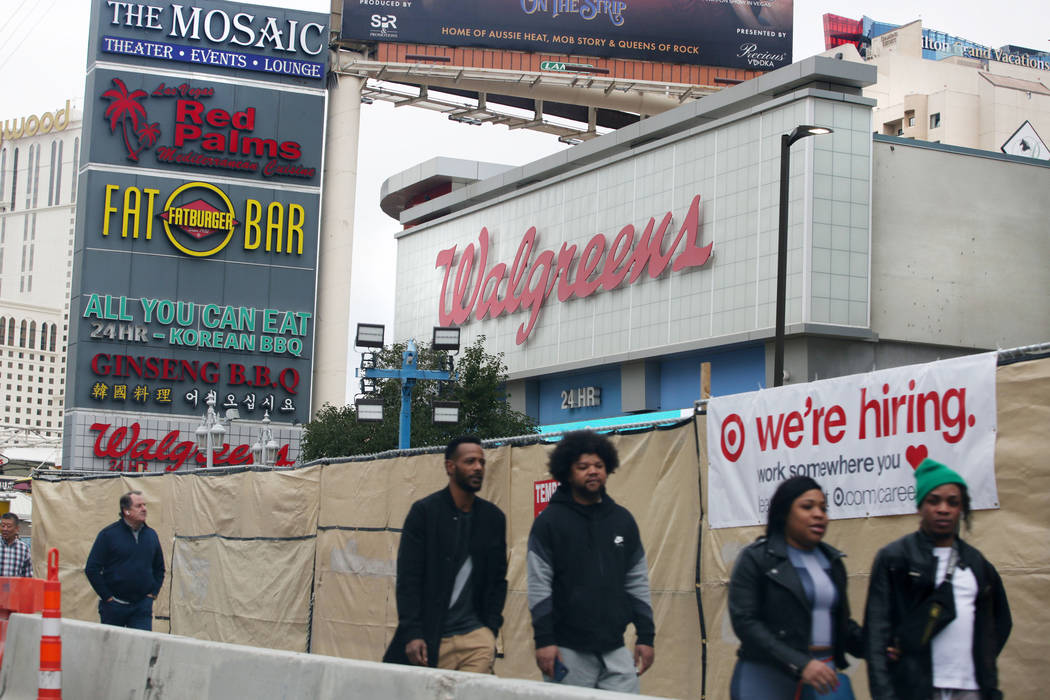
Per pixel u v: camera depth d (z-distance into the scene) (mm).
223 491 17562
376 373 29859
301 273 59594
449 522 8859
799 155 43281
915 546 6504
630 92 62750
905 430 8148
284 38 60156
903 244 44688
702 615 9820
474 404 45250
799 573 6699
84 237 57500
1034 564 7262
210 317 58375
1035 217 46844
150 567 14039
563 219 54312
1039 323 46406
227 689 9445
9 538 16844
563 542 8078
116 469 56562
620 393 50750
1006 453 7461
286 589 15852
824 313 42625
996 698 6379
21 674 12055
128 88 58500
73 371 57031
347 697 8156
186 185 58656
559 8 61219
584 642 7996
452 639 8812
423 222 67375
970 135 102562
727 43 61469
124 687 10852
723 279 45719
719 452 9812
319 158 60250
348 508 14695
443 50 61094
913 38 113375
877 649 6430
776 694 6617
